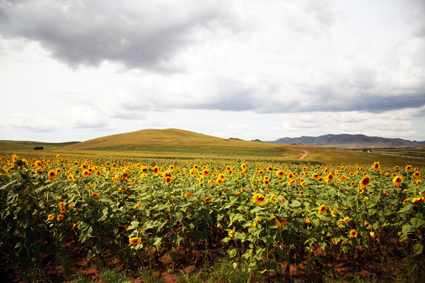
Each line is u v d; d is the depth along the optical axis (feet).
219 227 20.52
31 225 16.08
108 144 452.35
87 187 19.66
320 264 16.96
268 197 15.94
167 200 17.51
